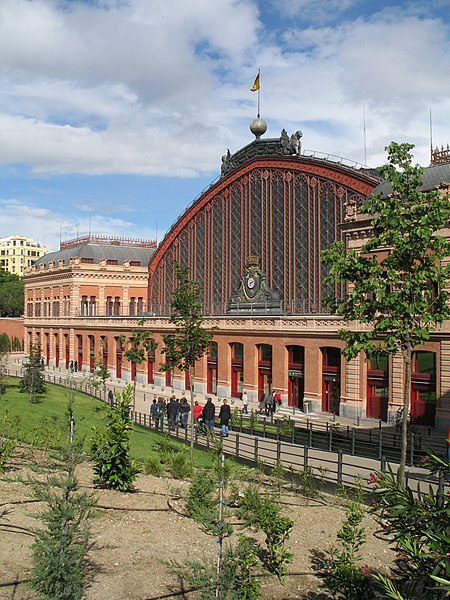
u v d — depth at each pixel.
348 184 49.47
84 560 12.25
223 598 10.36
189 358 28.81
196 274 67.50
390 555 13.66
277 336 47.34
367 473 21.61
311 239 52.50
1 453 19.69
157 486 18.94
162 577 11.98
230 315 57.31
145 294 88.31
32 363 47.28
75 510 10.90
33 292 98.44
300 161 53.59
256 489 15.91
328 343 43.00
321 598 11.57
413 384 37.41
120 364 71.00
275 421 35.75
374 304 17.95
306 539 14.59
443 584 7.61
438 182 38.53
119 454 18.31
